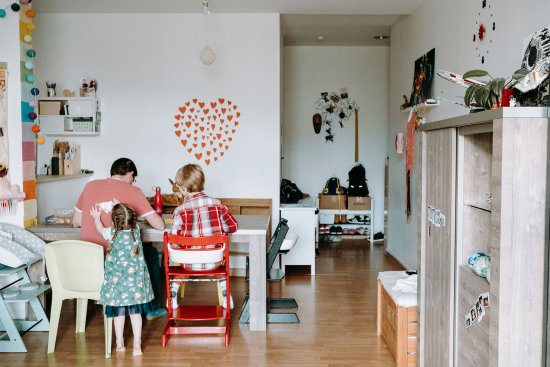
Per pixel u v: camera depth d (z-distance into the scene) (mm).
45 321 3980
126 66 5852
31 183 4141
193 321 4195
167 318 4297
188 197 3783
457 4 4266
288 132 8273
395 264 6352
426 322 3014
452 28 4391
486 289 2213
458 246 2559
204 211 3754
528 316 2061
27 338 3840
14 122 3990
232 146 5895
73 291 3525
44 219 4621
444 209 2695
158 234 3926
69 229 4016
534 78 2279
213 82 5852
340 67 8203
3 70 3965
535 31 2938
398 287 3486
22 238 3932
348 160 8281
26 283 3949
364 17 6336
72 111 5727
